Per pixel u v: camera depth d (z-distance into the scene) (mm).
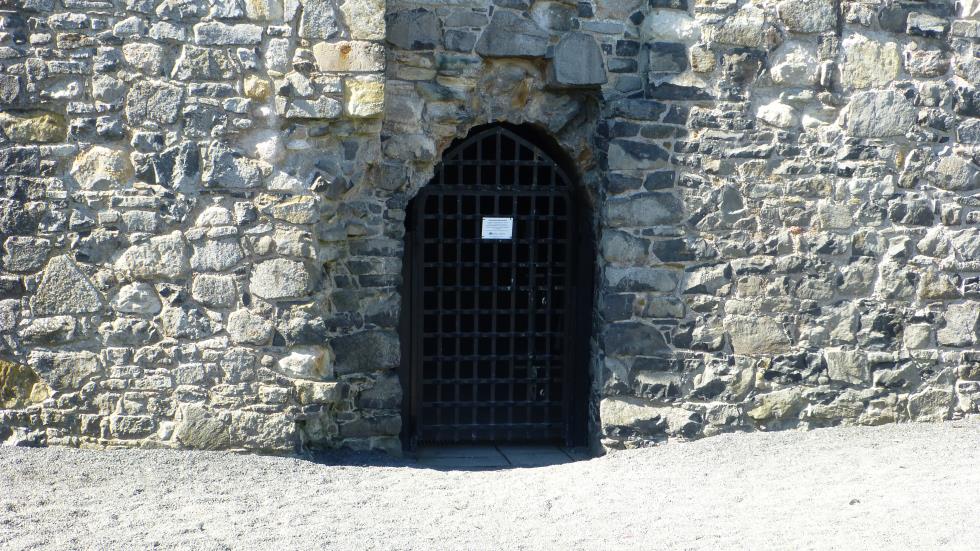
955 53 7023
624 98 6930
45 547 4742
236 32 6141
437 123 6965
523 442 7688
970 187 7082
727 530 5059
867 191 7016
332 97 6215
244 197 6230
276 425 6312
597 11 6938
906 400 7129
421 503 5625
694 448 6691
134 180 6168
